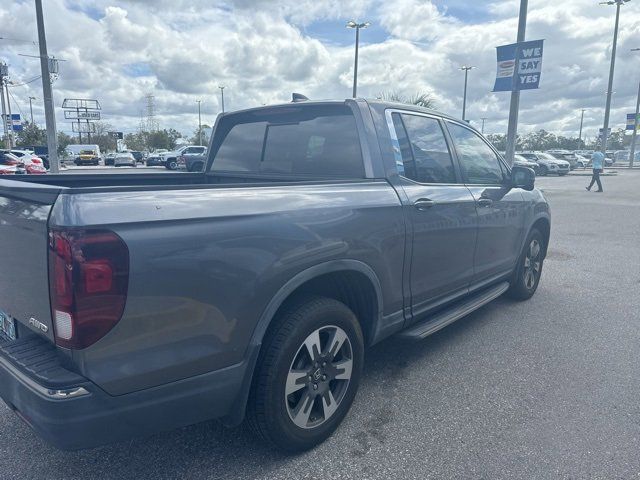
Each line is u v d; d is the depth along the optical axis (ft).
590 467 8.57
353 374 9.70
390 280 10.34
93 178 11.84
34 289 6.80
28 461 8.74
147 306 6.56
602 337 14.66
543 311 17.08
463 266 12.97
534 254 17.95
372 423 9.99
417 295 11.36
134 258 6.39
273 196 8.20
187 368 7.09
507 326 15.60
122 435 6.73
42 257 6.47
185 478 8.32
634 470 8.48
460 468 8.57
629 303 18.02
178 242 6.77
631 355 13.34
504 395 11.14
